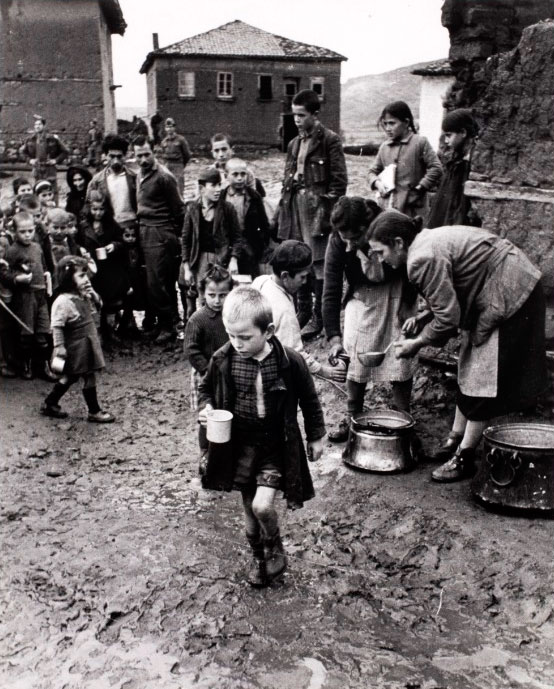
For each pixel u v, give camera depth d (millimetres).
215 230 7742
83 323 6500
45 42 25422
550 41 5445
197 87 38625
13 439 6211
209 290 5137
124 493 5293
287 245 4582
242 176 7793
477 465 5211
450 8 7141
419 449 5426
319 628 3775
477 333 4730
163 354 8602
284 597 4031
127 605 3977
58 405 6754
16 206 8742
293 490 3941
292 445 3930
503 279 4617
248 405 3912
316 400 4023
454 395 6004
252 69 38938
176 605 3969
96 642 3701
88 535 4688
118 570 4289
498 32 7020
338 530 4652
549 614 3783
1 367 7805
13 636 3760
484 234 4703
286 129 40094
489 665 3490
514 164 5785
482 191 5969
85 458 5895
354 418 5461
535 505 4523
